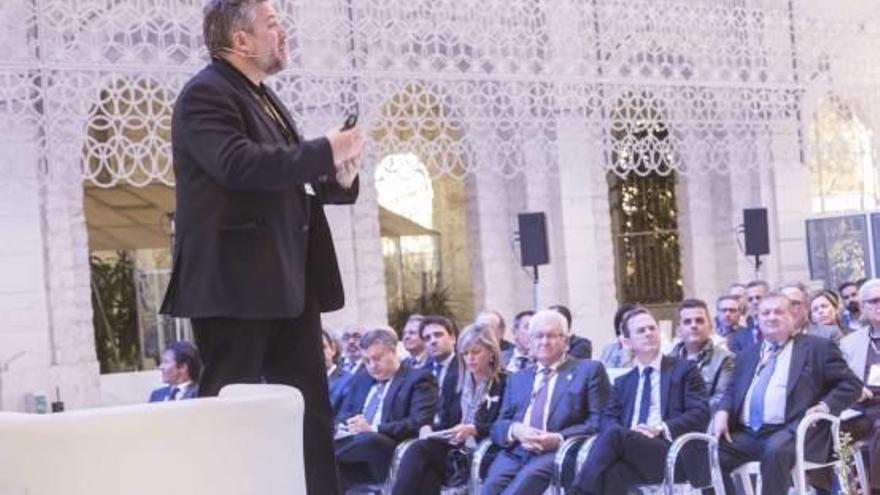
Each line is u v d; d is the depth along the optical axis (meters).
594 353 21.61
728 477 9.70
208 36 3.65
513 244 21.70
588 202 21.84
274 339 3.76
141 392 18.38
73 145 13.84
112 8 13.48
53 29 13.35
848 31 19.17
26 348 17.56
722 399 9.83
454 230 24.83
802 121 22.88
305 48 15.01
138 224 20.03
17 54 13.48
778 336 9.62
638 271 24.31
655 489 9.41
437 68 16.39
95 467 2.54
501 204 22.05
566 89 16.77
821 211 23.22
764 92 18.31
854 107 19.80
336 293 3.83
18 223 17.42
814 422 9.40
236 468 2.67
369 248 20.42
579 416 9.82
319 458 3.72
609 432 9.27
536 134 18.31
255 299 3.49
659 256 24.33
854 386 9.39
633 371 9.88
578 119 17.11
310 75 14.90
